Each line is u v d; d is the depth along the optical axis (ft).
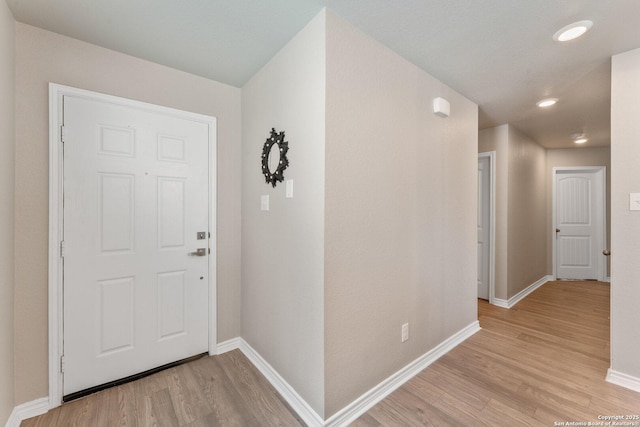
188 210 7.27
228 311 7.98
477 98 8.66
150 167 6.72
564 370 6.86
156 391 6.13
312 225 5.27
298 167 5.64
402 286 6.53
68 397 5.80
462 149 8.42
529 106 9.34
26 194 5.38
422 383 6.42
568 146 15.24
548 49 6.09
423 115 7.00
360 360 5.63
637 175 6.07
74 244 5.84
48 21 5.30
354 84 5.38
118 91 6.31
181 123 7.16
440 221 7.63
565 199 15.84
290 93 5.88
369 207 5.74
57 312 5.67
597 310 11.01
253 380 6.58
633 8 4.85
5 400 4.81
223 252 7.86
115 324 6.31
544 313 10.69
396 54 6.23
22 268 5.36
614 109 6.31
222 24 5.39
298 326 5.68
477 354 7.68
